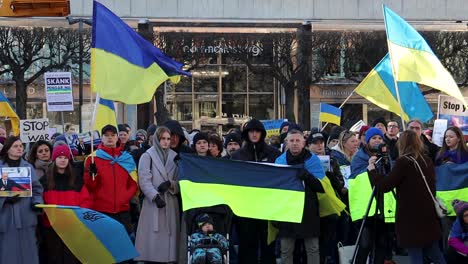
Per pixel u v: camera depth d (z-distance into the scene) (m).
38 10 14.09
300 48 27.52
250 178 7.23
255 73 28.05
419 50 8.27
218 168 7.27
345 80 31.23
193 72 31.17
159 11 31.84
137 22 30.97
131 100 7.67
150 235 7.43
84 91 29.67
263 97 31.95
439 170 8.13
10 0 13.91
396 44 8.11
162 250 7.42
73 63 26.73
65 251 6.95
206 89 31.70
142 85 7.86
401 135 6.86
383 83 9.75
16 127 11.94
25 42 26.12
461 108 10.69
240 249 7.71
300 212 7.02
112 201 7.42
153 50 8.29
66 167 7.09
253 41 27.28
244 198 7.15
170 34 26.83
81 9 30.88
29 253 6.61
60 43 26.27
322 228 7.80
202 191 7.17
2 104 11.78
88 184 7.35
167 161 7.57
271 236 7.59
